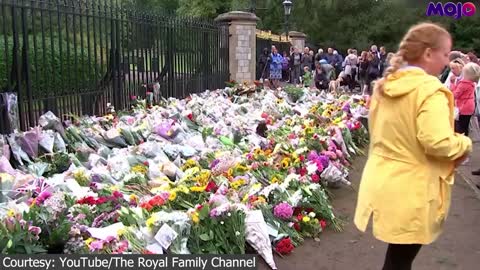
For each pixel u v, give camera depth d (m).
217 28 13.67
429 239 2.67
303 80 18.44
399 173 2.67
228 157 5.53
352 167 7.18
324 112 9.15
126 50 8.88
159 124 7.11
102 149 6.00
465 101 7.20
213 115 8.86
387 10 34.72
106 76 8.22
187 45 11.69
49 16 6.64
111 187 4.61
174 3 37.69
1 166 4.82
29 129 6.18
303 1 40.66
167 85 10.65
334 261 4.10
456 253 4.21
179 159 5.87
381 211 2.71
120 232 3.56
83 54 7.45
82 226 3.56
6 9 5.95
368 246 4.40
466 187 6.25
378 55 16.55
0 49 6.73
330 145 6.77
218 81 13.83
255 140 7.20
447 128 2.48
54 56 6.82
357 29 38.88
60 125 6.10
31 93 6.27
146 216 3.96
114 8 8.61
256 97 11.62
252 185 4.78
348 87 17.94
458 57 8.18
